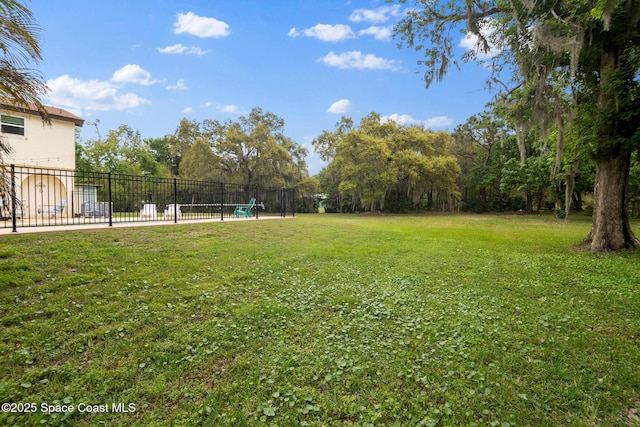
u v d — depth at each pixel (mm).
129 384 2338
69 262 4914
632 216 23594
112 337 2996
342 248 8383
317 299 4355
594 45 7520
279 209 19406
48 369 2428
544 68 7770
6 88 3658
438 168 29672
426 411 2135
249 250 7262
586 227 16609
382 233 12227
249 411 2111
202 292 4328
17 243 5582
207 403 2156
